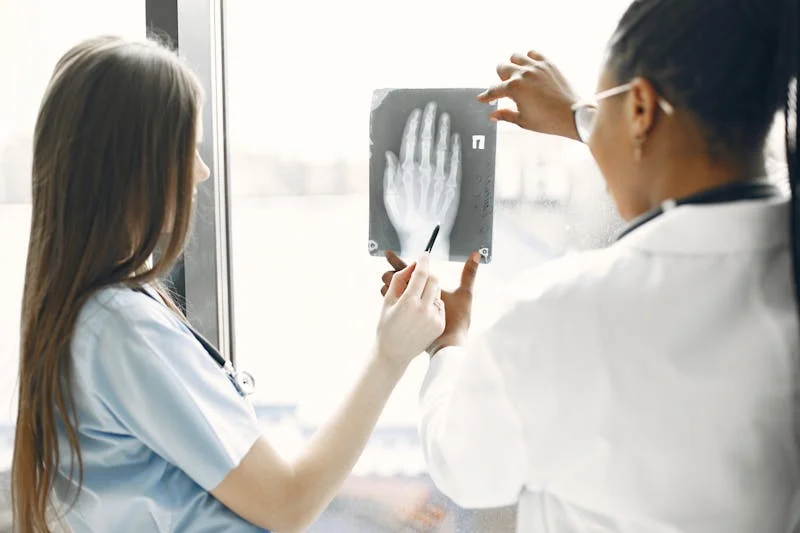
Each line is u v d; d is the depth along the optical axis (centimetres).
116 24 126
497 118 94
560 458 61
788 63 56
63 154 76
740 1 57
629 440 58
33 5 129
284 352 139
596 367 58
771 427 57
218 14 119
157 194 78
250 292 137
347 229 134
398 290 93
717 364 57
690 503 58
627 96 61
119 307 78
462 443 65
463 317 93
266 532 84
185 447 77
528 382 60
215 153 120
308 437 137
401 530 130
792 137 57
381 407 88
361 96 128
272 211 134
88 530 83
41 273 79
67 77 77
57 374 77
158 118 77
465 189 103
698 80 57
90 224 77
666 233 59
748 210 58
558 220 117
